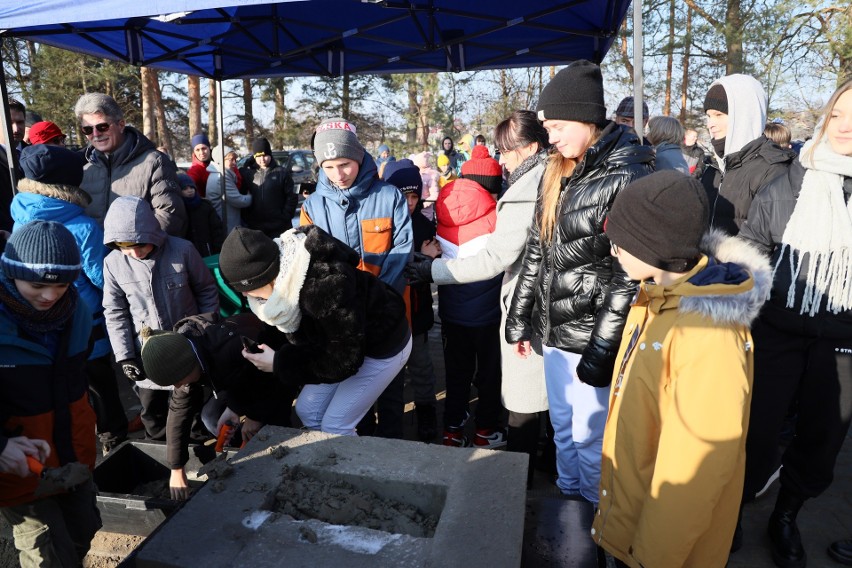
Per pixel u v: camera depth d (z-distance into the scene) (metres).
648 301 1.63
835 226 2.03
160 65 6.33
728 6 16.52
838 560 2.40
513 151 2.81
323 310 1.99
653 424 1.56
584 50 6.02
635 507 1.59
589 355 2.04
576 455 2.44
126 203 2.84
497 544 1.45
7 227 4.11
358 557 1.41
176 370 2.10
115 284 3.02
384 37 5.86
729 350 1.41
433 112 21.86
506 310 2.78
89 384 3.29
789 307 2.11
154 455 2.93
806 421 2.27
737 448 1.40
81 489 2.15
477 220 3.06
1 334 1.82
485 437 3.31
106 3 3.01
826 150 2.05
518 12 5.38
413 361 3.51
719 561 1.62
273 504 1.68
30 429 1.95
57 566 2.04
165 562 1.39
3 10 3.17
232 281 2.03
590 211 2.08
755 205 2.23
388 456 1.85
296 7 5.46
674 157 3.43
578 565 1.61
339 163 2.79
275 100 22.45
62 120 19.44
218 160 6.66
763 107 2.62
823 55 15.63
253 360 2.19
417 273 2.93
